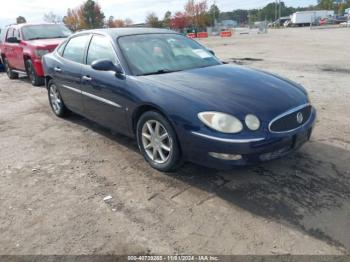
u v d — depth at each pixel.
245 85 3.80
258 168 3.95
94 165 4.29
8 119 6.52
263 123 3.29
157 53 4.57
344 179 3.64
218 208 3.25
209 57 4.96
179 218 3.13
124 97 4.12
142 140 4.11
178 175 3.89
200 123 3.33
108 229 3.03
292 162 4.06
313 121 3.83
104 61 4.18
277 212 3.14
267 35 36.50
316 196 3.36
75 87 5.22
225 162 3.29
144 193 3.58
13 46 10.46
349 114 5.78
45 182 3.92
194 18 64.88
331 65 11.47
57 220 3.19
